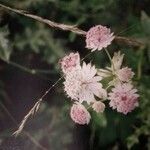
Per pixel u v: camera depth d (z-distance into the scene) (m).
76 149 0.49
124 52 0.42
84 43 0.49
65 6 0.49
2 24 0.40
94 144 0.48
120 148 0.47
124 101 0.27
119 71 0.27
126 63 0.43
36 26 0.49
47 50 0.49
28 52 0.50
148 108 0.45
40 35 0.49
